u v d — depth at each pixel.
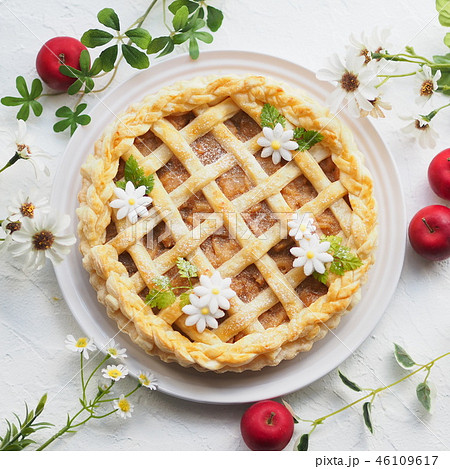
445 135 0.64
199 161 0.59
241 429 0.59
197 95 0.59
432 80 0.60
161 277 0.57
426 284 0.63
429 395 0.60
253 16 0.64
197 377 0.60
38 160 0.59
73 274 0.61
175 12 0.62
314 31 0.64
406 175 0.64
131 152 0.59
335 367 0.60
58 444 0.60
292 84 0.62
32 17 0.64
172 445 0.61
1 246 0.58
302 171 0.59
